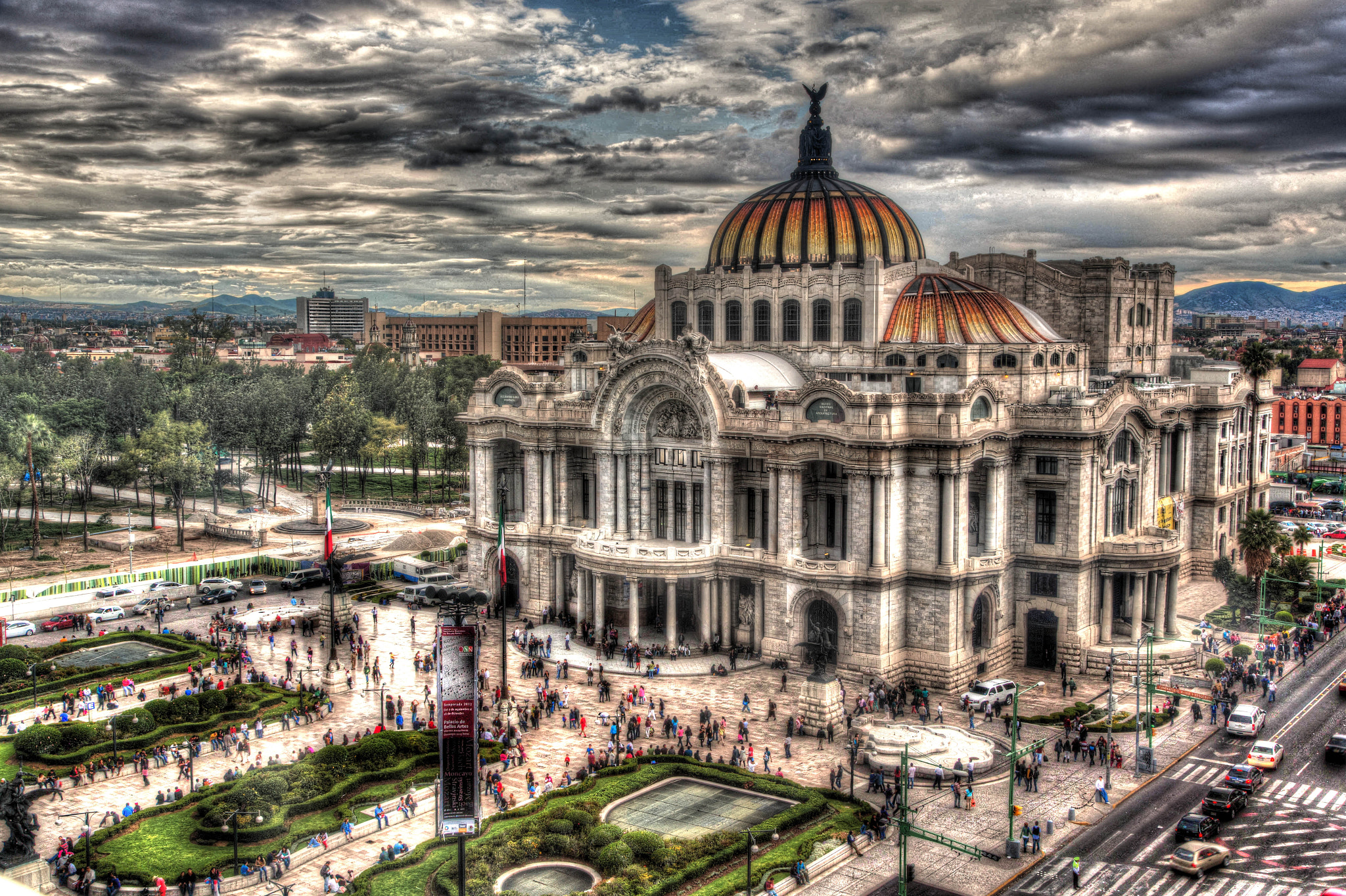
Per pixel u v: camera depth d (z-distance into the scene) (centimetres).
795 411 11025
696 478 12094
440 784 6288
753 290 13400
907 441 10481
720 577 11662
